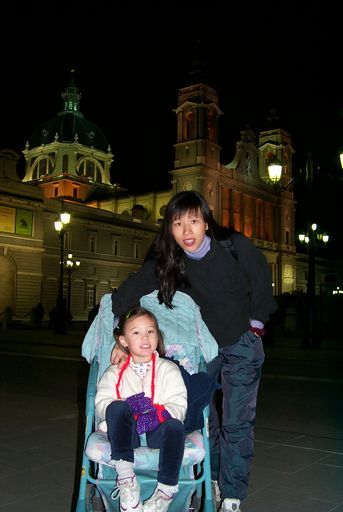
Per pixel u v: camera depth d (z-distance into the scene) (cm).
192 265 372
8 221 4866
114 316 370
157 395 325
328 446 588
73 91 9438
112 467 317
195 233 357
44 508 411
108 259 5953
